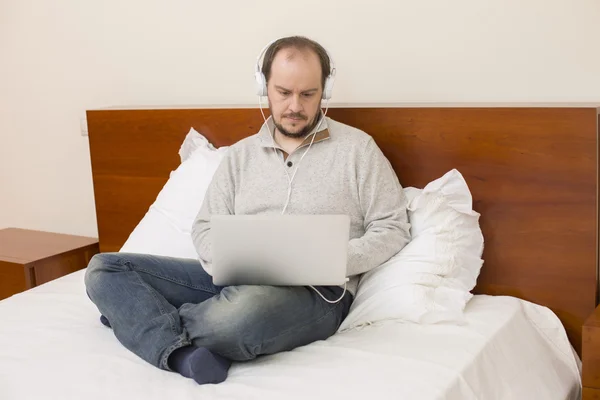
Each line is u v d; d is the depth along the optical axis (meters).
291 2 2.28
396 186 1.87
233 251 1.49
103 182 2.59
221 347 1.53
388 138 2.03
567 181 1.81
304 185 1.84
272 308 1.54
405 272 1.74
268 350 1.56
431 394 1.34
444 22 2.06
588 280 1.82
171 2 2.52
